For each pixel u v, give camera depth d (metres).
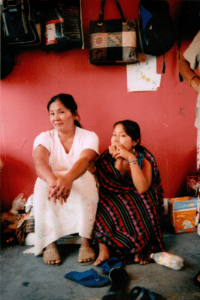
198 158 1.98
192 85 1.90
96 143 1.88
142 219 1.75
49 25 2.10
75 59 2.36
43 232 1.75
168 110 2.45
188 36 2.37
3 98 2.37
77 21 2.11
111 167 1.84
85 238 1.77
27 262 1.76
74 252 1.89
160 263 1.65
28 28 2.03
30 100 2.38
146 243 1.72
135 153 1.93
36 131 2.41
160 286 1.43
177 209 2.10
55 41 2.10
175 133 2.48
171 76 2.42
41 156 1.79
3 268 1.68
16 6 2.00
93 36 2.14
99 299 1.34
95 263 1.67
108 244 1.70
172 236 2.07
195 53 1.81
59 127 1.82
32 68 2.35
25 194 2.47
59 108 1.79
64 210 1.77
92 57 2.17
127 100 2.42
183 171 2.53
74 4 2.11
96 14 2.32
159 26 2.11
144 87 2.41
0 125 2.39
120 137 1.83
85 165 1.71
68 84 2.38
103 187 1.89
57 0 2.08
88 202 1.75
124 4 2.32
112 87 2.40
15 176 2.45
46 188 1.73
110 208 1.77
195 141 2.51
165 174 2.52
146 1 2.14
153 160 1.92
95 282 1.47
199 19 2.19
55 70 2.36
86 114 2.42
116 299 1.30
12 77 2.34
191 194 2.38
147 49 2.17
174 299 1.31
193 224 2.13
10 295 1.40
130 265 1.68
